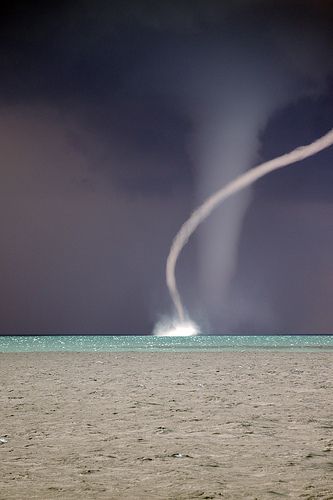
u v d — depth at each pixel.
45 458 11.37
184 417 16.11
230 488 9.24
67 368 35.34
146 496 8.83
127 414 16.73
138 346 90.38
